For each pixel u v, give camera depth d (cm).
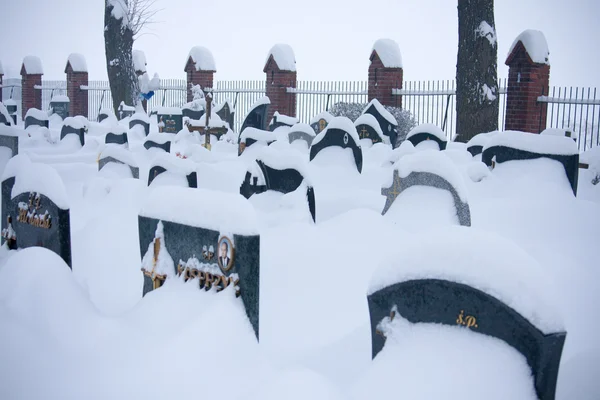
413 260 338
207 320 376
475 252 318
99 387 341
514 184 892
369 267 590
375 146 1370
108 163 1064
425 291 331
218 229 400
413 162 729
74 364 360
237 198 406
